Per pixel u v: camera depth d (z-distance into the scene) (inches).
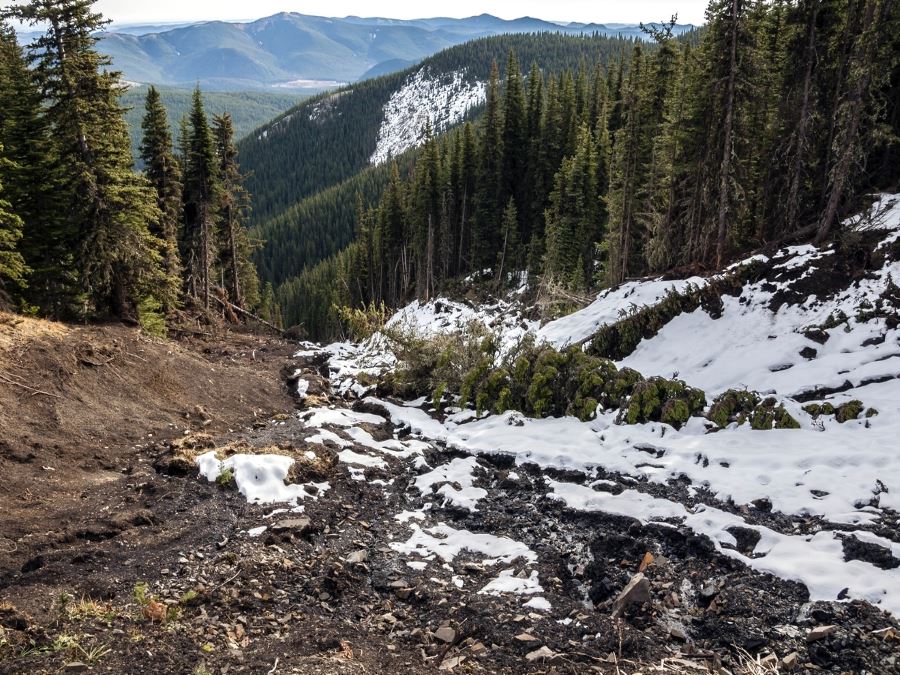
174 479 360.5
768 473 327.9
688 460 360.2
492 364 530.0
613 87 2413.9
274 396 655.8
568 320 744.3
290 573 266.7
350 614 242.7
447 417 507.2
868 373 439.8
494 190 2112.5
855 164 628.7
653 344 630.5
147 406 519.8
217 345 1106.1
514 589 258.4
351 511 338.0
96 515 311.6
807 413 392.8
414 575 272.8
